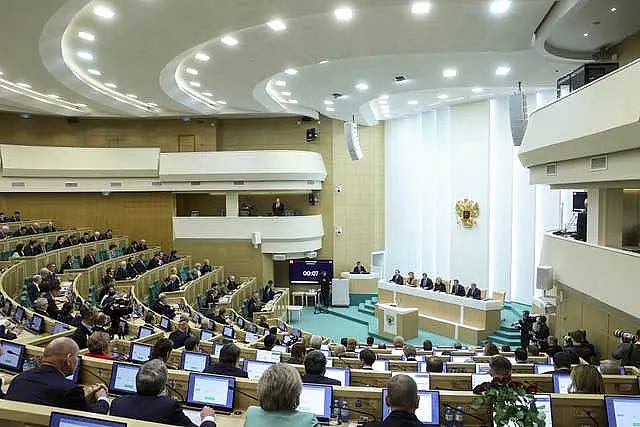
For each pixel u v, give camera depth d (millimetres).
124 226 22172
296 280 22453
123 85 15602
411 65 13617
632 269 8703
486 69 13969
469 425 4324
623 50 11492
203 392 4754
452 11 9156
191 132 22703
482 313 16031
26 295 11820
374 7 8750
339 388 4531
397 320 16797
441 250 21703
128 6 8977
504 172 19469
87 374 5309
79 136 22234
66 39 11383
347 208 23688
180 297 14844
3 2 8453
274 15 9188
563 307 13992
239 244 21312
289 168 20938
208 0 8555
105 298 12055
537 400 4102
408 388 3209
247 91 16609
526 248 18828
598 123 8305
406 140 23453
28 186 20328
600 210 11383
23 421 3086
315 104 19531
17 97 17000
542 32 10195
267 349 7879
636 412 3994
